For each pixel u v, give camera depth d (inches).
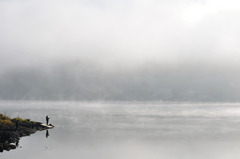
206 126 3496.6
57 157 1690.5
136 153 1843.0
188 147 2054.6
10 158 1631.4
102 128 3248.0
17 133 2475.4
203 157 1755.7
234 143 2225.6
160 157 1745.8
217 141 2322.8
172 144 2176.4
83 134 2709.2
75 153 1818.4
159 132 2908.5
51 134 2672.2
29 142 2186.3
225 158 1736.0
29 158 1642.5
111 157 1729.8
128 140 2359.7
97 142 2246.6
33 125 3021.7
